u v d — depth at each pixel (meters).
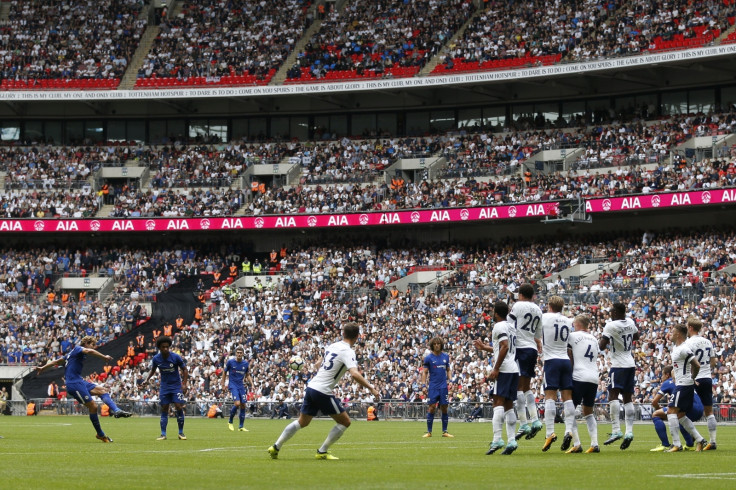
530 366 20.66
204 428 38.31
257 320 63.66
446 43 76.12
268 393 55.78
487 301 58.75
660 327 51.47
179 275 71.88
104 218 73.12
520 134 72.81
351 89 74.00
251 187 76.25
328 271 68.88
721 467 17.06
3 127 82.81
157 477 15.51
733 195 58.00
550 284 59.00
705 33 64.88
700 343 22.09
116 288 70.62
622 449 21.81
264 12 82.88
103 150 79.88
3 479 15.17
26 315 67.62
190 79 78.06
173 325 66.81
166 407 28.56
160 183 76.81
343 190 72.75
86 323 67.12
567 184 65.81
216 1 84.44
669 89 69.94
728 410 42.72
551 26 72.88
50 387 59.28
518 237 69.06
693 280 54.47
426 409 49.53
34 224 73.25
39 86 78.31
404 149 75.06
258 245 75.69
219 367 59.31
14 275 72.19
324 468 17.16
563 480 14.75
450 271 65.56
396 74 74.50
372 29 78.88
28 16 83.88
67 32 82.56
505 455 20.12
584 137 70.06
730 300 51.31
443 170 71.50
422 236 72.12
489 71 70.56
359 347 58.22
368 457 20.22
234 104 81.19
